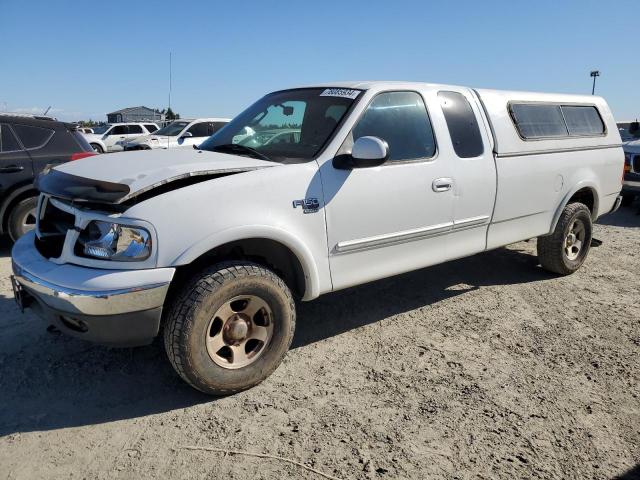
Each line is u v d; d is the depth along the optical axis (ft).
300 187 11.09
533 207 16.71
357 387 11.18
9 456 8.79
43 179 10.98
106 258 9.46
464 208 14.40
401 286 17.63
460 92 14.97
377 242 12.57
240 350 10.64
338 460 8.86
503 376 11.78
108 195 9.29
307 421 9.92
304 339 13.51
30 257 10.62
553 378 11.75
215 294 9.86
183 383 11.16
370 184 12.17
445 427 9.84
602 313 15.69
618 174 20.24
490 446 9.33
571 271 18.98
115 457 8.84
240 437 9.41
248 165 10.87
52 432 9.46
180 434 9.47
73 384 11.02
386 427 9.78
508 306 16.05
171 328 9.78
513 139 15.75
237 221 10.11
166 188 9.94
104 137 79.51
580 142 18.29
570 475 8.67
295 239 10.93
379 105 12.89
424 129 13.64
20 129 20.93
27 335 13.11
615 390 11.32
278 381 11.36
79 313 9.19
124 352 12.39
